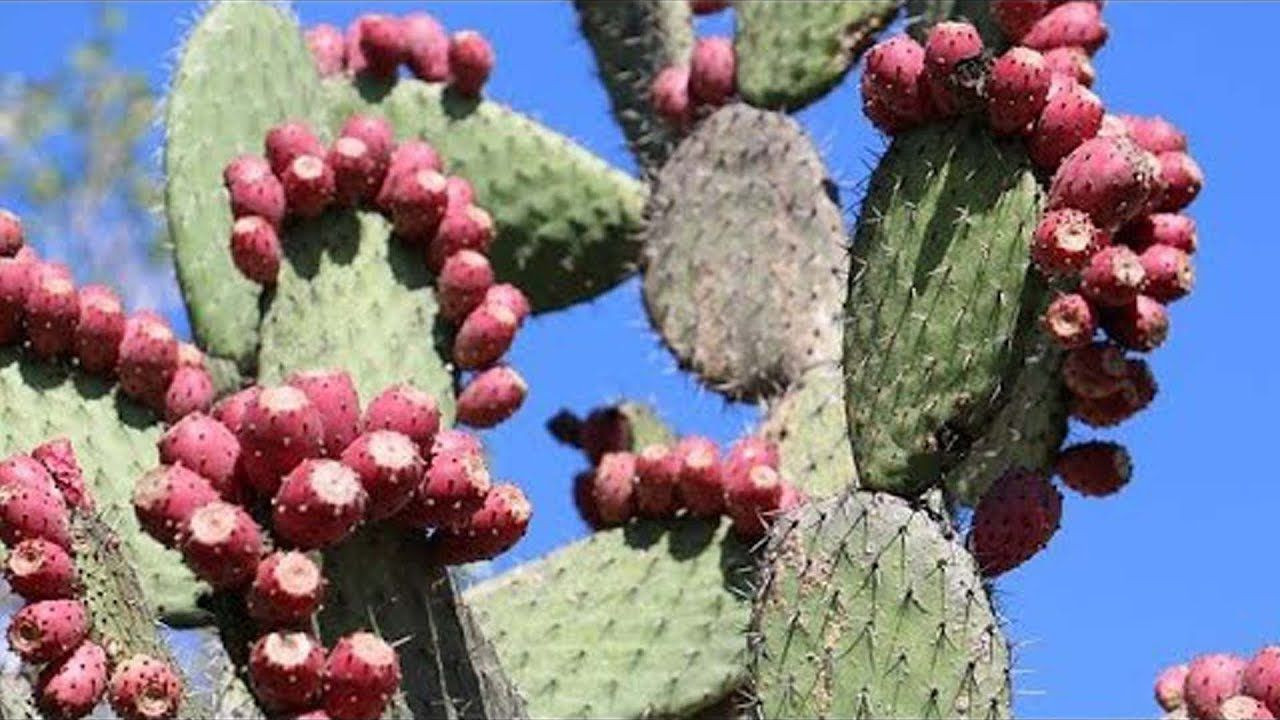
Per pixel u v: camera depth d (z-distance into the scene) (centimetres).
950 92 695
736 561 872
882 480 695
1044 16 823
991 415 693
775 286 1009
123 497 791
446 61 1093
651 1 1115
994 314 690
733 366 1006
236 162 899
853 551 668
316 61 1076
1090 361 785
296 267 890
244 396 610
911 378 693
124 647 624
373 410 619
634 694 849
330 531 591
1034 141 696
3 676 623
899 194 702
